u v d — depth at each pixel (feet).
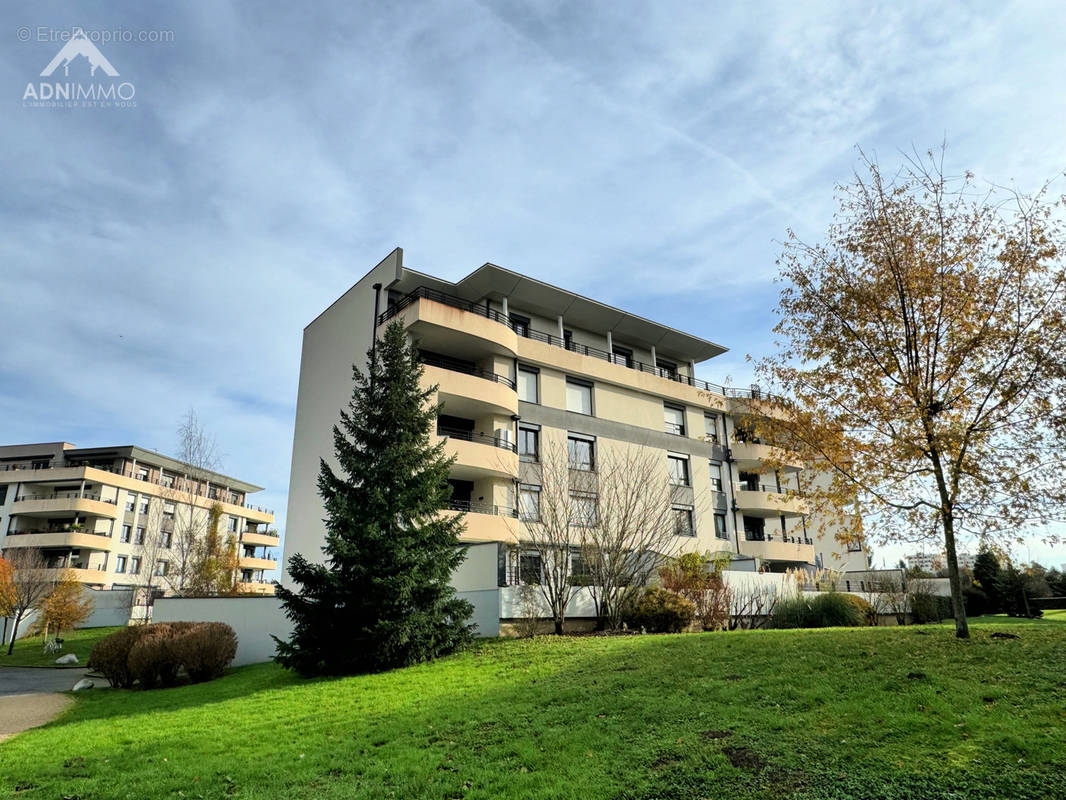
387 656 47.75
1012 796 18.11
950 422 39.40
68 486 173.99
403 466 53.42
